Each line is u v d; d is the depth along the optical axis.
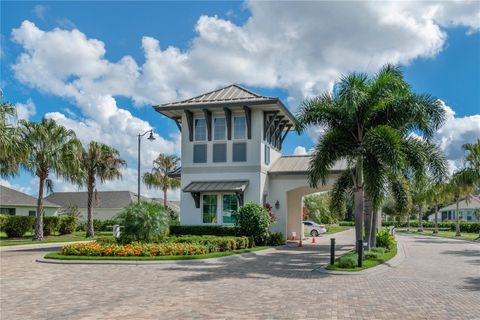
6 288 12.56
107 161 41.25
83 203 63.75
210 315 9.28
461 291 12.31
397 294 11.76
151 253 19.61
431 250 27.75
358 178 19.72
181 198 29.95
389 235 25.73
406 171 21.69
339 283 13.55
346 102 18.17
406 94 20.19
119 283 13.38
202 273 15.61
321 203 66.19
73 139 35.88
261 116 29.38
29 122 34.28
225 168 29.55
